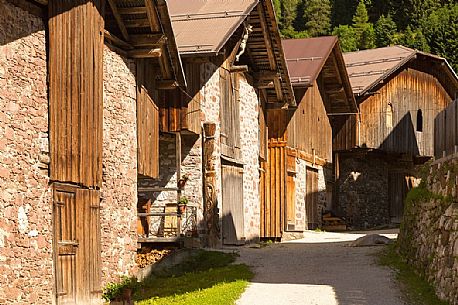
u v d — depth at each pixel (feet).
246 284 53.42
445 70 125.39
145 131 62.59
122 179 58.08
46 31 47.42
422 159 127.65
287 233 91.56
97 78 52.54
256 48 82.33
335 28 211.82
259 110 88.48
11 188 43.57
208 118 71.20
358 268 59.31
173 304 46.57
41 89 46.68
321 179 108.06
